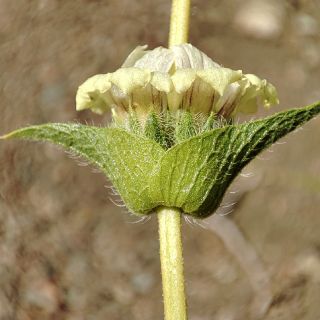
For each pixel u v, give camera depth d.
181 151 0.25
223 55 0.84
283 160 0.77
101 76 0.26
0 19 0.75
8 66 0.75
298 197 0.76
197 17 0.84
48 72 0.76
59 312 0.66
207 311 0.69
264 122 0.24
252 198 0.75
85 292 0.70
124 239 0.77
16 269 0.66
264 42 0.86
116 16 0.79
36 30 0.76
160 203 0.25
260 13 0.85
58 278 0.69
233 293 0.70
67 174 0.77
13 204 0.71
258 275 0.70
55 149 0.76
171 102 0.25
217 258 0.73
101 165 0.25
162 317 0.71
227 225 0.73
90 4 0.78
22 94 0.74
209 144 0.25
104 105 0.26
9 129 0.73
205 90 0.25
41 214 0.73
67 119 0.75
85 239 0.75
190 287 0.71
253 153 0.25
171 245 0.25
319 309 0.66
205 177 0.25
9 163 0.73
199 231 0.75
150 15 0.80
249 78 0.26
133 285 0.73
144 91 0.25
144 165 0.25
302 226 0.74
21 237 0.69
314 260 0.71
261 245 0.73
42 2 0.76
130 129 0.26
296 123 0.25
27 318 0.63
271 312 0.67
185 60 0.26
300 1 0.89
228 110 0.26
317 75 0.86
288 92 0.84
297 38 0.86
